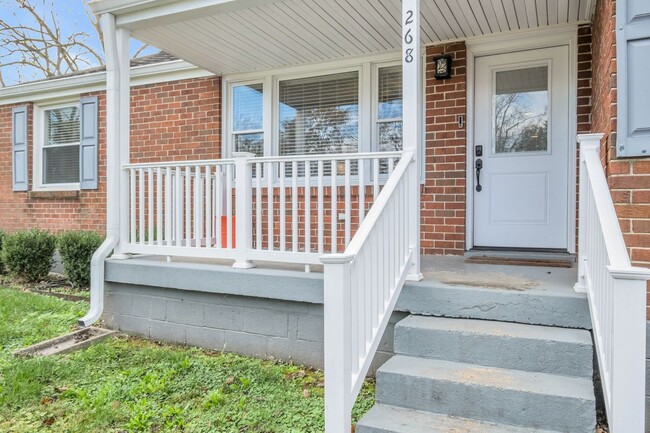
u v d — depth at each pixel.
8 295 5.27
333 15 4.12
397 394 2.41
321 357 3.35
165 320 3.96
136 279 3.98
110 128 4.11
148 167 4.05
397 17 4.18
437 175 4.75
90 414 2.66
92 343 3.89
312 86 5.52
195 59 5.33
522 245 4.52
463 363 2.56
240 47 4.92
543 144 4.45
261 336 3.57
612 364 1.81
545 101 4.43
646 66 2.49
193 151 6.05
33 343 3.82
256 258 3.60
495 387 2.23
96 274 4.06
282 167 3.55
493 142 4.62
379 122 5.17
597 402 2.58
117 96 4.11
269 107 5.66
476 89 4.67
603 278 2.08
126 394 2.92
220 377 3.18
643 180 2.51
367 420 2.28
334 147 5.40
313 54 5.15
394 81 5.12
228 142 5.93
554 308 2.67
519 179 4.52
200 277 3.70
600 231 2.15
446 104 4.70
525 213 4.51
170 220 4.00
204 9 3.79
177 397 2.89
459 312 2.87
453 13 4.00
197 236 3.85
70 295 5.44
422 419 2.28
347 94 5.34
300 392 2.96
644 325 1.73
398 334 2.71
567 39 4.28
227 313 3.70
